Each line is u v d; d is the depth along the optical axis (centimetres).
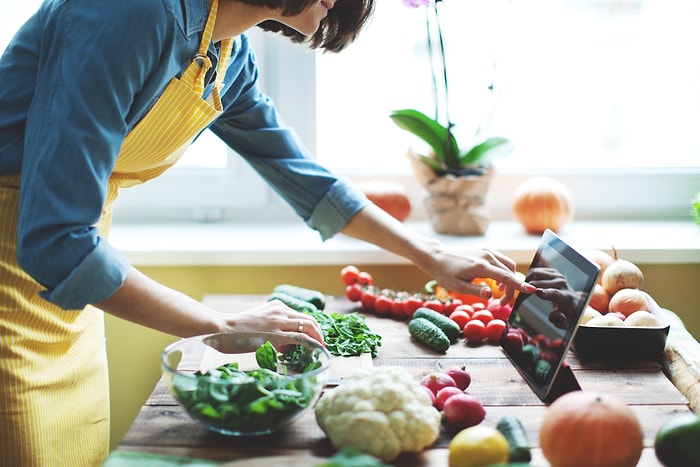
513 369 119
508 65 195
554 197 180
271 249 173
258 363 104
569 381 110
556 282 115
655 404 106
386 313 146
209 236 184
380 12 191
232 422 91
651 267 177
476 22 191
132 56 93
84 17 93
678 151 200
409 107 197
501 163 201
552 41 194
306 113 193
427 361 122
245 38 129
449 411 98
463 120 196
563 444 84
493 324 132
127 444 93
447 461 90
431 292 154
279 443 94
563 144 201
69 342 128
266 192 199
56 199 91
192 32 101
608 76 196
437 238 180
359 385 93
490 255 131
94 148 92
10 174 111
